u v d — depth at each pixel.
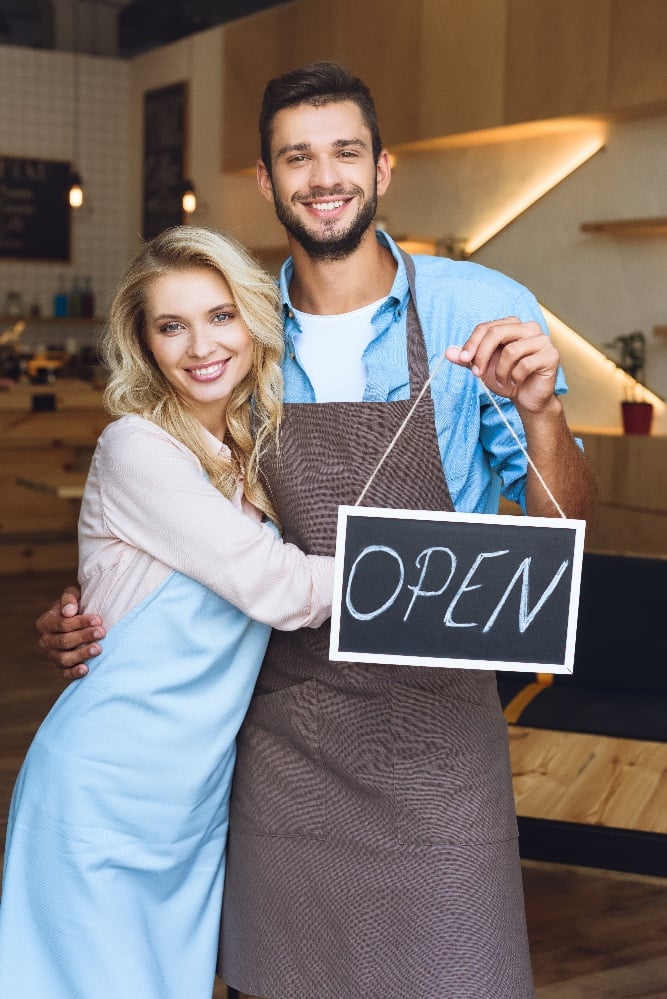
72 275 9.52
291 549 1.71
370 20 6.84
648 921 3.05
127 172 9.64
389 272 1.84
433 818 1.73
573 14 5.63
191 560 1.70
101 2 9.59
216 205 8.48
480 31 6.17
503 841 1.75
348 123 1.70
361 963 1.77
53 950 1.74
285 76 1.73
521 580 1.50
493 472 1.84
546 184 6.33
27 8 9.34
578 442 1.69
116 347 1.86
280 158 1.73
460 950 1.70
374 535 1.49
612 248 5.97
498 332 1.48
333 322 1.78
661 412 5.79
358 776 1.76
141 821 1.77
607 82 5.49
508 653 1.50
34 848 1.77
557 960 2.82
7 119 9.12
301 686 1.80
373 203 1.75
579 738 2.94
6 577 7.11
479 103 6.21
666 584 3.35
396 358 1.76
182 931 1.84
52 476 5.75
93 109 9.45
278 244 7.87
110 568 1.80
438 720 1.75
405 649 1.50
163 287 1.76
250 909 1.85
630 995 2.66
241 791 1.88
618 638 3.37
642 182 5.76
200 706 1.78
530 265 6.48
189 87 8.67
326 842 1.79
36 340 9.41
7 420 7.06
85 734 1.76
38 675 5.12
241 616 1.79
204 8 9.10
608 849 2.68
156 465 1.72
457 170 6.92
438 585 1.49
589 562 3.45
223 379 1.79
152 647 1.76
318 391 1.80
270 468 1.81
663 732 2.95
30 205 9.28
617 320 5.98
